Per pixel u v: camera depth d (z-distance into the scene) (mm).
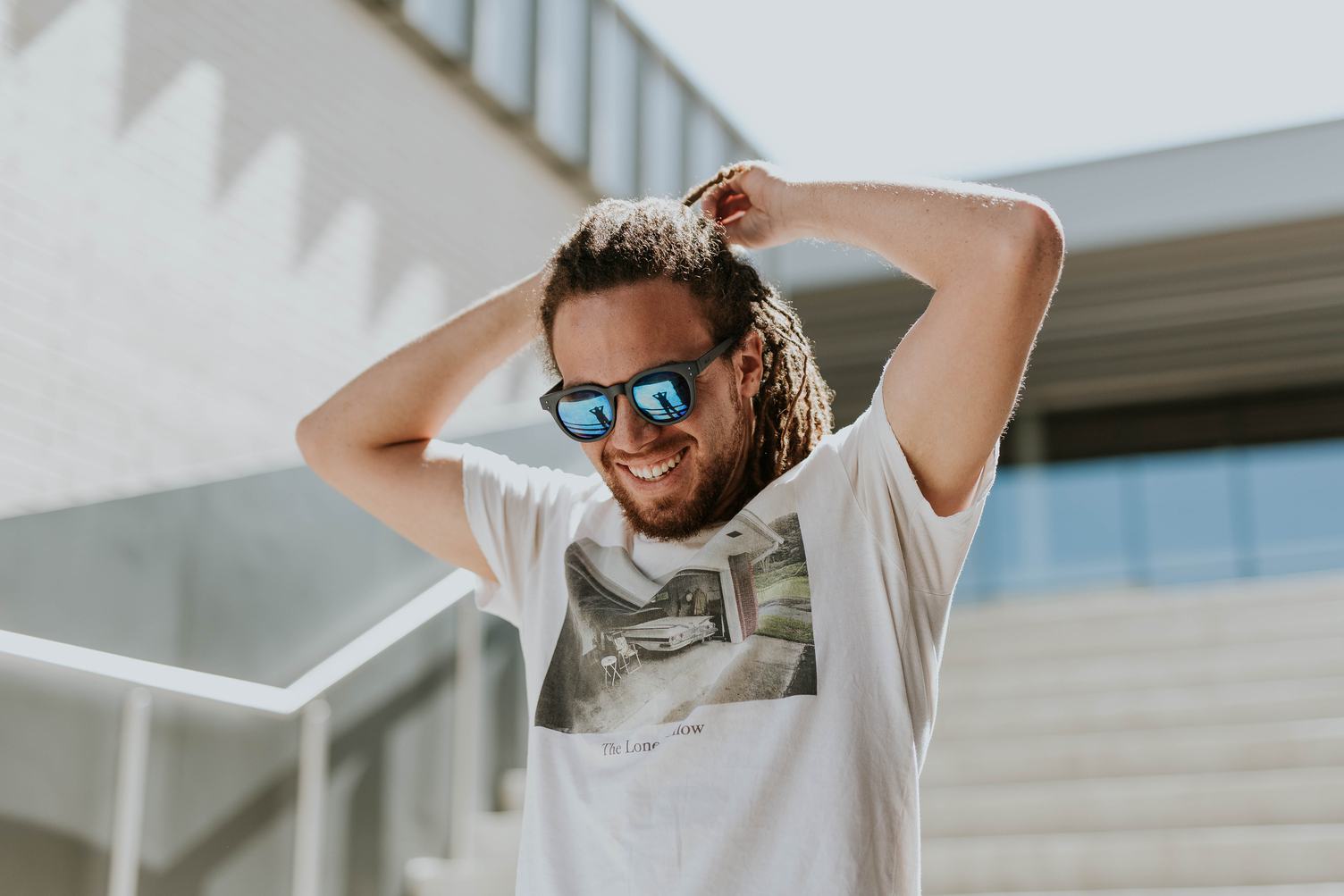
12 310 4043
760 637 1283
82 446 4188
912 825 1233
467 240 6344
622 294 1313
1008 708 5000
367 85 5875
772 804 1222
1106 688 5090
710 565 1330
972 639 5852
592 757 1308
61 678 2654
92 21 4508
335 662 3240
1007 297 1222
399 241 5902
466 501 1533
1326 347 9383
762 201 1467
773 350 1416
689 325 1323
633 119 7559
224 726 3006
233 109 5102
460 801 3791
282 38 5426
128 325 4441
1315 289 8609
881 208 1324
